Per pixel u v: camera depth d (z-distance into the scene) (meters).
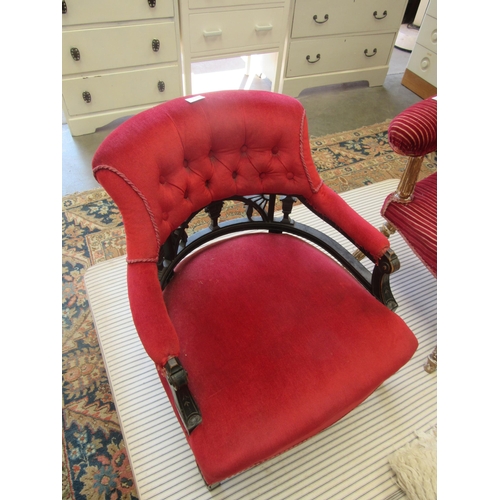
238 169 0.94
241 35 2.13
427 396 1.22
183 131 0.81
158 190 0.80
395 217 1.24
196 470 1.03
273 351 0.84
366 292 0.98
